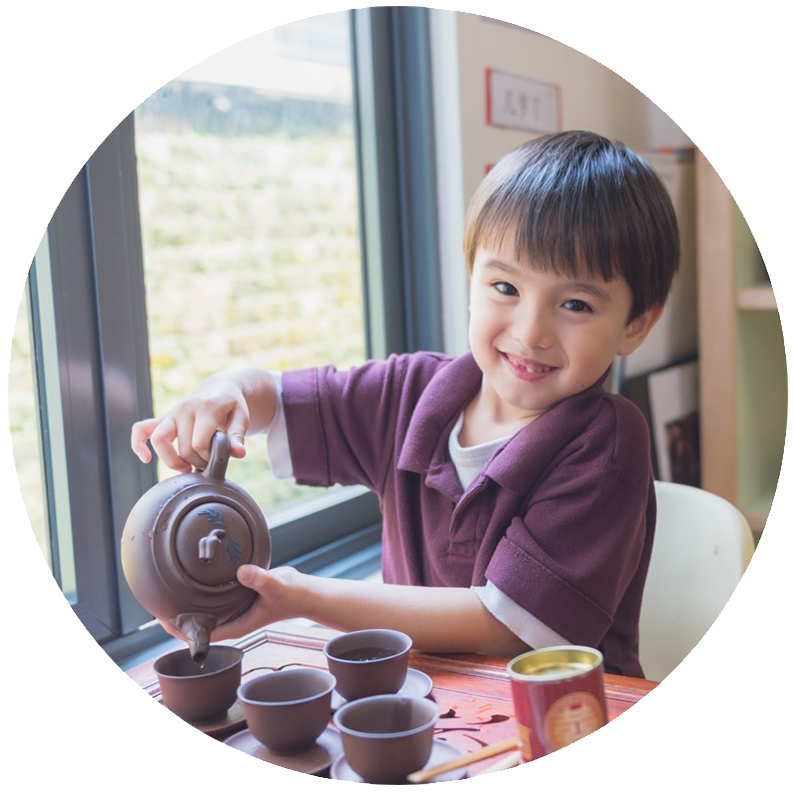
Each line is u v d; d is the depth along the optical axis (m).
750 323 2.02
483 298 0.99
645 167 1.01
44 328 1.14
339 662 0.77
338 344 1.69
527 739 0.69
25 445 1.18
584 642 0.88
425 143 1.62
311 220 1.69
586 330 0.95
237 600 0.81
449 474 1.04
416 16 1.61
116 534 1.20
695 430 2.17
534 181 0.95
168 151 1.50
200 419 0.95
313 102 1.65
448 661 0.88
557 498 0.93
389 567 1.16
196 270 1.57
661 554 1.21
